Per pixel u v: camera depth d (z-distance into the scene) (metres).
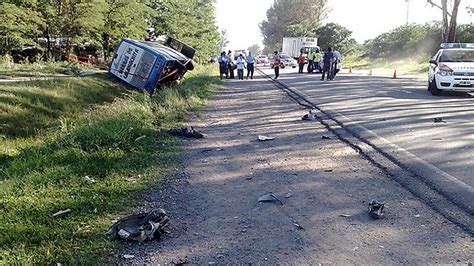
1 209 4.94
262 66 58.09
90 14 30.55
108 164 6.59
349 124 9.89
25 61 28.34
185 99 14.20
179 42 26.23
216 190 5.60
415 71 41.09
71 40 32.41
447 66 16.33
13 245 3.99
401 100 14.67
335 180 5.88
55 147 7.70
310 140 8.44
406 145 7.70
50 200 5.13
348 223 4.47
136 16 36.03
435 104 13.48
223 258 3.80
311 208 4.91
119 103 13.03
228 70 28.31
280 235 4.23
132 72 19.31
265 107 13.50
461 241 4.01
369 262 3.67
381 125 9.74
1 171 6.96
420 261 3.67
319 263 3.67
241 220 4.62
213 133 9.39
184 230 4.39
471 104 13.45
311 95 16.50
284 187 5.66
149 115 10.53
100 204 5.04
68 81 16.98
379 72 41.41
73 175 5.98
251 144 8.23
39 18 27.31
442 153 7.08
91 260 3.74
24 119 12.27
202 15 48.91
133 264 3.72
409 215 4.62
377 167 6.45
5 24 24.67
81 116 12.55
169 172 6.37
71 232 4.28
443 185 5.47
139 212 4.82
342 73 38.22
